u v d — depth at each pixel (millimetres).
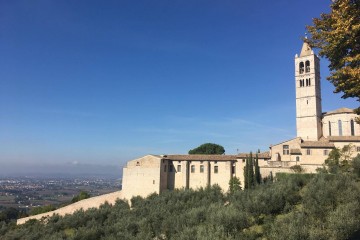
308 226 29547
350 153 70625
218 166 85062
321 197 36625
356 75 19609
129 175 87938
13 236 63062
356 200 33094
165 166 87250
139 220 53281
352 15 19875
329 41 21406
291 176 56781
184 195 67625
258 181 71375
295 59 99750
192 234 35812
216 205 48938
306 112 95250
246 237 32375
